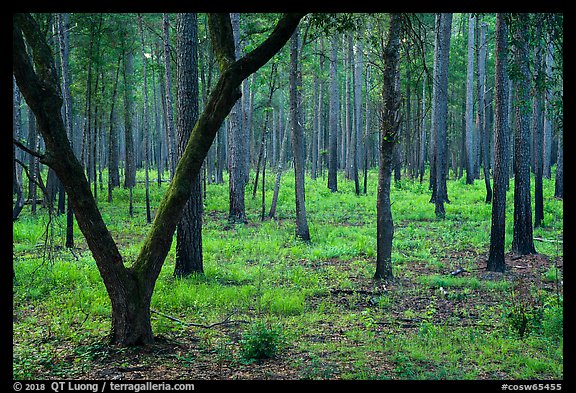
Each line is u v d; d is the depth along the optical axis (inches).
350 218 926.4
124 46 955.3
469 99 1375.5
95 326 351.6
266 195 1217.4
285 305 409.1
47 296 431.8
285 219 916.0
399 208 1011.3
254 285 479.5
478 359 301.3
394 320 389.4
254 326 329.1
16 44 257.1
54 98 268.2
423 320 387.5
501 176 543.8
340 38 1480.1
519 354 310.8
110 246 294.2
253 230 792.9
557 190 1111.0
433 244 700.7
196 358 295.3
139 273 304.3
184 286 451.8
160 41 1223.5
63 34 689.6
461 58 1640.0
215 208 1037.2
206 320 379.9
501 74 533.6
